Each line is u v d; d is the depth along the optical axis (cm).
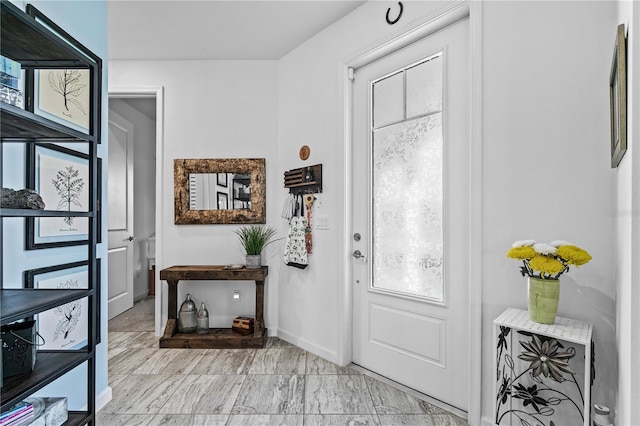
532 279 149
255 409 204
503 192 175
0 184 149
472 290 185
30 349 134
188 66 337
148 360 274
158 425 188
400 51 236
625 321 114
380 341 248
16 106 124
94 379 156
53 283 174
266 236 332
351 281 268
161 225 335
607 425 130
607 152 146
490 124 180
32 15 156
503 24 176
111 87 332
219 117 336
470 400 187
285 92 326
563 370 135
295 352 292
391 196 242
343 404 209
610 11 146
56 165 177
